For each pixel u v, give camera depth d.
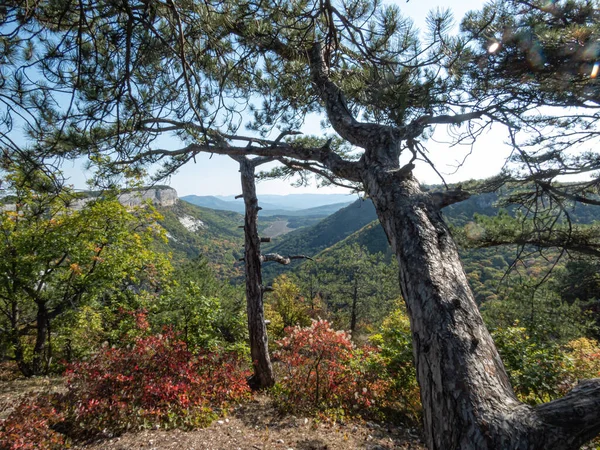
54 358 10.97
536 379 4.35
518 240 5.59
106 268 10.50
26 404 3.70
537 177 4.12
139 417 4.12
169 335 5.75
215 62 2.78
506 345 4.93
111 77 2.60
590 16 3.05
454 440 1.01
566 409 1.00
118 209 10.11
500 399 1.05
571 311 11.03
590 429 0.96
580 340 7.51
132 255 11.29
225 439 3.90
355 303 24.39
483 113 2.85
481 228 6.02
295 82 3.33
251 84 3.26
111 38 2.44
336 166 2.31
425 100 3.10
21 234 9.34
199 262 13.77
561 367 4.67
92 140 2.98
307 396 5.30
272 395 5.73
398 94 2.92
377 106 3.21
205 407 4.70
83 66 2.38
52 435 3.43
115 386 4.50
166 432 3.97
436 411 1.12
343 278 25.97
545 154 4.41
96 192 3.71
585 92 3.25
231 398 5.32
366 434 4.38
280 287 20.83
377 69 2.91
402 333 5.95
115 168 3.44
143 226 12.10
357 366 5.46
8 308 10.79
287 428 4.40
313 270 29.97
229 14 2.22
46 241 9.34
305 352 5.88
